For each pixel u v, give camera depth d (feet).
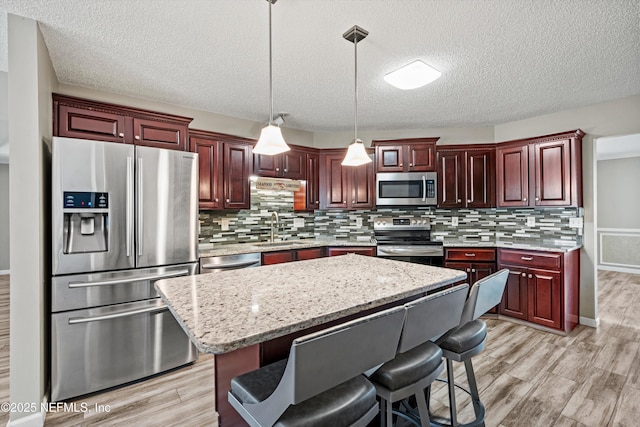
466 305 4.85
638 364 7.70
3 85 8.14
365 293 4.29
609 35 6.25
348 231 13.92
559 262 9.42
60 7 5.42
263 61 7.34
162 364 7.58
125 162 7.13
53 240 6.31
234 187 10.82
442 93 9.30
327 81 8.46
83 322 6.61
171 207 7.79
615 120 9.83
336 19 5.77
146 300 7.38
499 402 6.24
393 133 13.46
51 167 6.72
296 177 12.42
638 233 17.74
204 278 5.21
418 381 3.95
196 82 8.53
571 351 8.43
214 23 5.89
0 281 16.38
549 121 11.27
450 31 6.14
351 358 3.01
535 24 5.90
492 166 11.92
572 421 5.67
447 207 12.23
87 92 8.84
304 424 2.90
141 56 7.10
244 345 2.83
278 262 10.62
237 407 3.51
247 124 11.95
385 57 7.16
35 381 5.73
